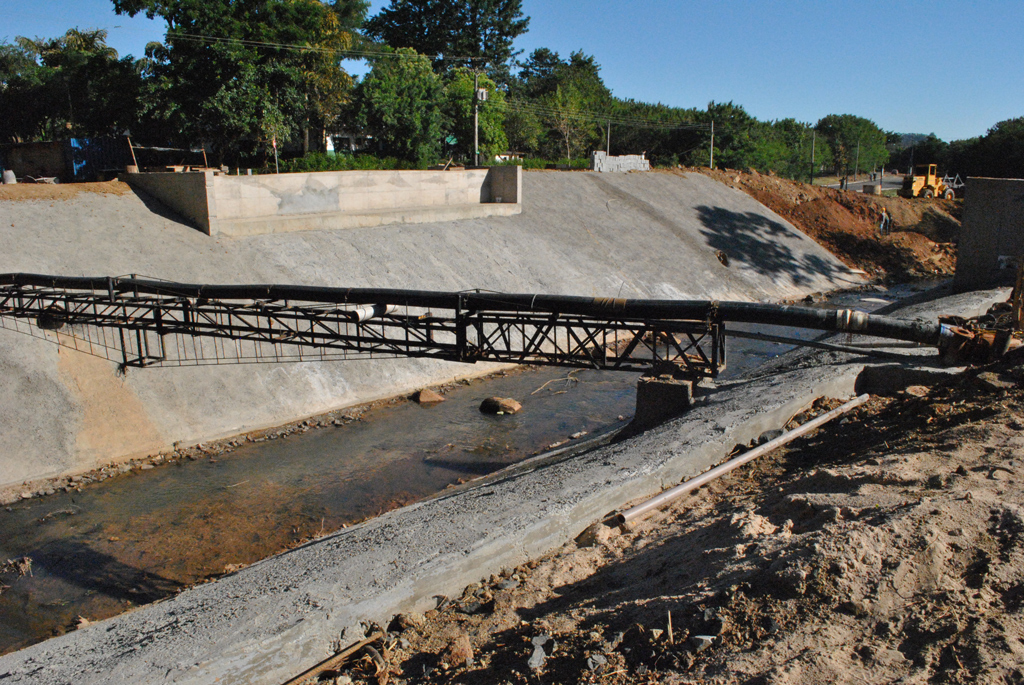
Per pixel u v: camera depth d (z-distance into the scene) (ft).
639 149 261.03
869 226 191.72
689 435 45.68
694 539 29.40
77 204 85.97
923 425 39.91
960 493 26.53
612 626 23.11
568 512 35.19
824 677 17.90
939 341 45.09
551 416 77.87
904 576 21.77
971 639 18.65
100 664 25.95
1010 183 94.73
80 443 63.57
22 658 30.19
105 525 54.39
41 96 147.02
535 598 28.50
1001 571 21.63
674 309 46.55
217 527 54.08
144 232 87.15
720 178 201.57
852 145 435.53
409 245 107.24
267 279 89.61
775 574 22.50
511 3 236.43
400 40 231.30
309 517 55.57
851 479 31.58
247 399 73.87
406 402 81.82
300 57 124.06
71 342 68.44
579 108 240.73
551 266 120.26
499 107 187.83
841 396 54.03
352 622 26.86
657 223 152.15
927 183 228.02
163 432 67.67
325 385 79.41
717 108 264.31
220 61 113.80
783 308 44.57
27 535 53.01
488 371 93.56
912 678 17.60
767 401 50.19
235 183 96.84
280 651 25.00
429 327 54.39
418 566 30.27
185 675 23.18
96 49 159.53
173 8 111.45
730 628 20.85
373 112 150.71
